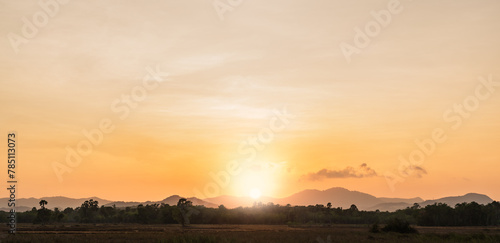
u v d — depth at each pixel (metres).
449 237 76.81
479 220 196.12
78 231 111.50
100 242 64.62
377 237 80.19
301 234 88.56
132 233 97.31
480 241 67.00
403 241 70.44
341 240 69.81
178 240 55.44
